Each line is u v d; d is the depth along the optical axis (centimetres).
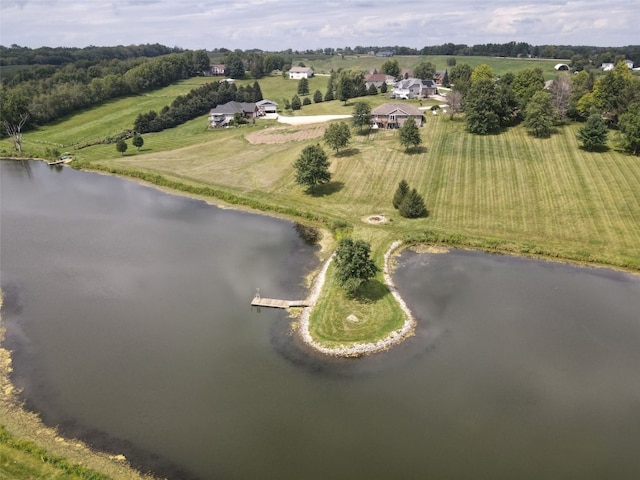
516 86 11369
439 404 3531
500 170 8144
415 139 9044
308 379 3794
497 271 5462
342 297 4819
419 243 6147
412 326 4447
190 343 4250
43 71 18138
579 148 8762
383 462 3039
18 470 2838
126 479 2875
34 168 10181
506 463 3048
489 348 4156
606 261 5550
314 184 7694
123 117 14588
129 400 3556
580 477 2961
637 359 4031
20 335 4356
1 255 5978
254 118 14062
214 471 2961
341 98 14650
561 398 3603
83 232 6719
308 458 3064
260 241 6369
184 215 7362
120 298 5003
